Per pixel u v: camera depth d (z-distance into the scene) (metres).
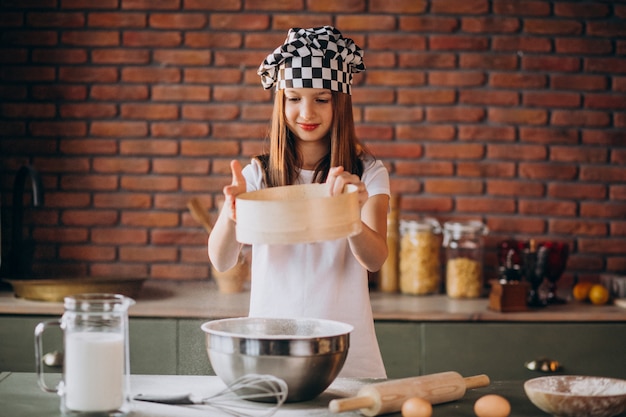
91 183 3.58
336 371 1.58
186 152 3.59
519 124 3.58
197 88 3.58
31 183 3.57
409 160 3.59
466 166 3.59
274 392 1.53
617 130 3.59
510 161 3.59
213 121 3.58
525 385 1.55
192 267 3.59
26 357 2.99
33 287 3.03
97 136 3.58
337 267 2.08
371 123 3.59
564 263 3.23
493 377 3.00
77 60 3.56
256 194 1.71
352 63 2.07
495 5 3.57
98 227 3.59
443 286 3.58
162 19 3.56
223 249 1.98
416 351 3.00
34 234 3.57
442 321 3.00
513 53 3.57
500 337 3.00
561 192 3.59
